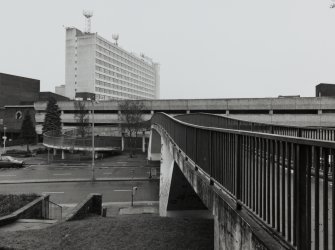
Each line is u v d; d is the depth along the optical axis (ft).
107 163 168.14
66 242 39.52
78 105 242.37
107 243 39.83
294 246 12.39
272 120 203.21
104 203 94.32
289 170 13.04
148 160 169.89
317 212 11.18
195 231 45.01
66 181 125.29
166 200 61.62
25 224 49.03
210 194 24.49
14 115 284.61
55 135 204.44
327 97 198.18
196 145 32.35
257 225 15.69
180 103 222.89
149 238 41.96
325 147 10.12
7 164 157.89
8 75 317.22
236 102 212.23
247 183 17.76
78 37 453.58
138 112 219.00
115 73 505.66
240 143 18.86
